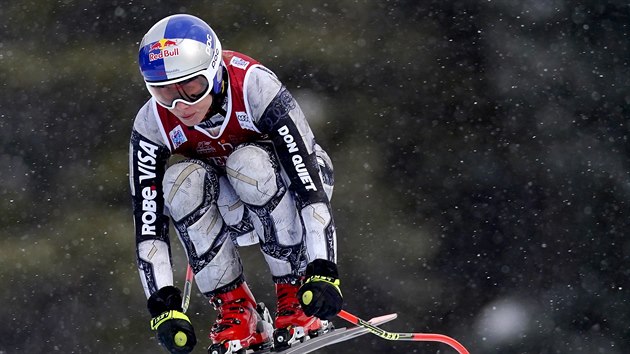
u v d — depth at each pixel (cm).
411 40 4231
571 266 3684
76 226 3675
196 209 1212
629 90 4100
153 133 1209
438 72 4147
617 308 3594
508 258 3650
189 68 1109
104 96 4069
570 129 3997
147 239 1203
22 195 3784
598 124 3997
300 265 1247
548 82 4138
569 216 3781
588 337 3538
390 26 4284
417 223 3700
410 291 3575
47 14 4353
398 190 3775
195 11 4325
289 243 1227
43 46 4259
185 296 1388
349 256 3619
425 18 4328
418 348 3509
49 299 3497
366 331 1336
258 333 1301
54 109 4028
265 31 4231
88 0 4381
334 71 4116
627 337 3562
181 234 1234
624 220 3753
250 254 3466
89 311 3462
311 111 3969
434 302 3562
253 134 1209
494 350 3506
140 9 4341
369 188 3769
